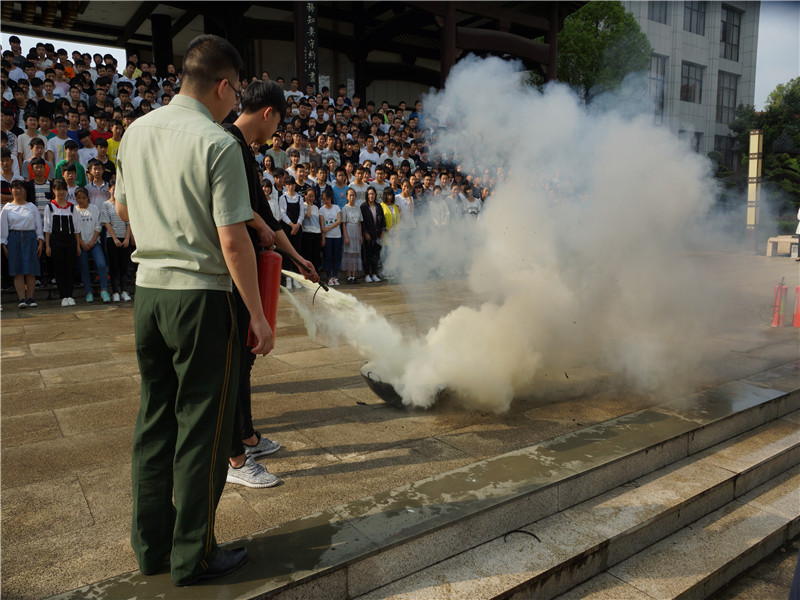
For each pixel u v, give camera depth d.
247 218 1.84
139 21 16.08
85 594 1.87
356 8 17.50
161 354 1.99
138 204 1.92
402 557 2.18
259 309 1.97
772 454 3.39
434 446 3.08
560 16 16.91
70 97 9.12
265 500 2.52
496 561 2.30
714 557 2.64
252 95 2.45
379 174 10.05
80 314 6.77
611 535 2.51
